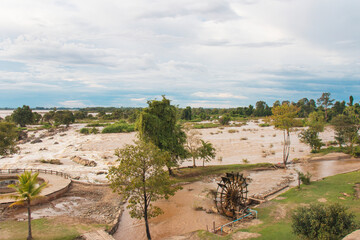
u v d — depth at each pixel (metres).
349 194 32.06
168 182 23.73
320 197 31.61
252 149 75.69
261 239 21.20
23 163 58.34
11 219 26.30
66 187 37.00
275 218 26.39
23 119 162.00
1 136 47.62
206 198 35.72
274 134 107.69
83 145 86.88
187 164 57.31
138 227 27.19
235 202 30.38
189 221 28.55
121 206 32.25
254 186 40.88
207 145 51.28
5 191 34.41
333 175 43.12
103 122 196.88
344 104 181.38
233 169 51.00
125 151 23.11
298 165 55.69
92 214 29.50
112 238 22.77
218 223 27.92
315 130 69.69
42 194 32.75
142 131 41.25
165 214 30.56
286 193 34.72
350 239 14.33
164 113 43.72
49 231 23.47
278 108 55.56
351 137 64.19
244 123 173.25
